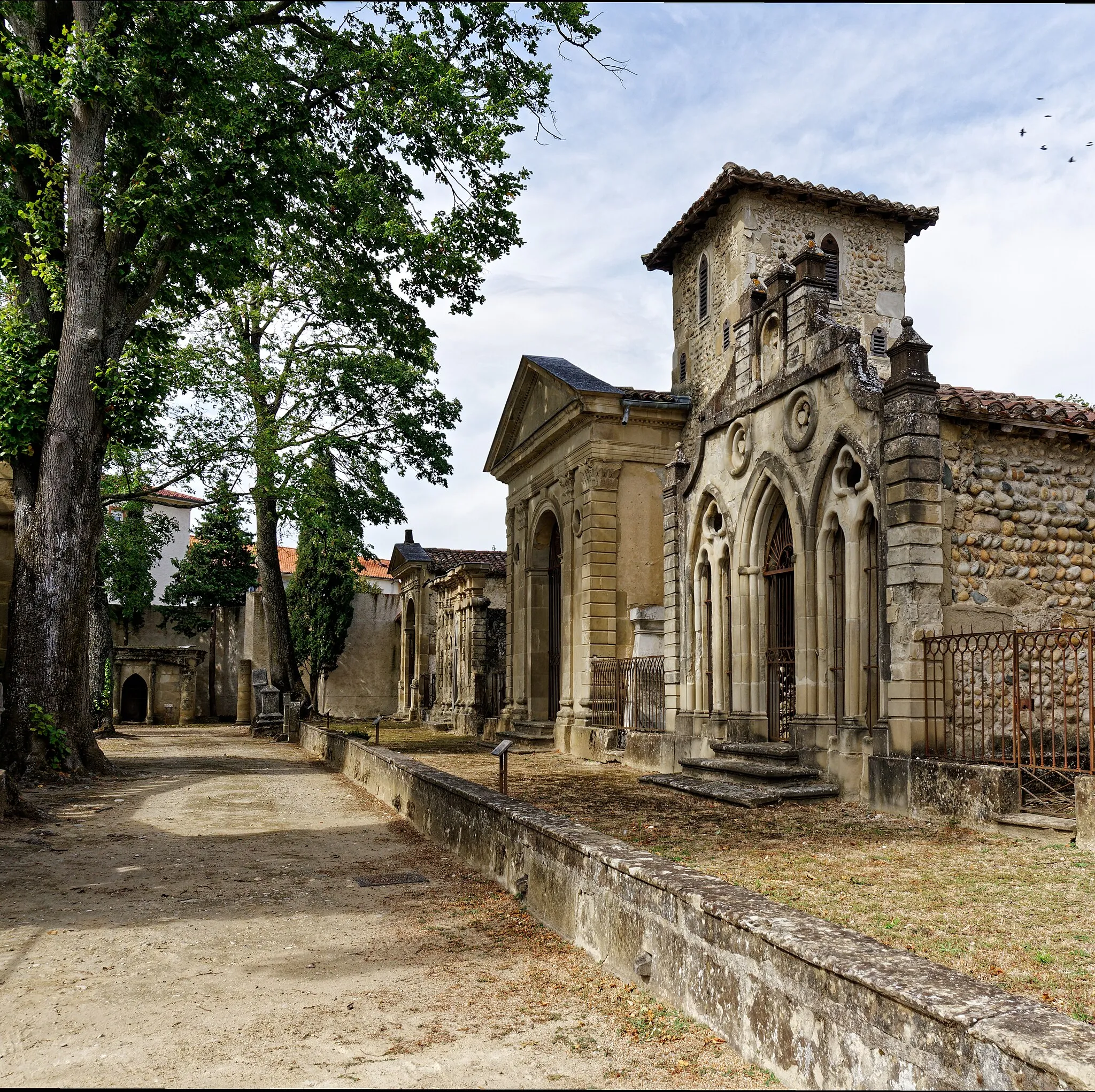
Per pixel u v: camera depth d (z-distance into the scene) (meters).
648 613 20.48
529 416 25.75
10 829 10.27
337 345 28.14
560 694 24.45
